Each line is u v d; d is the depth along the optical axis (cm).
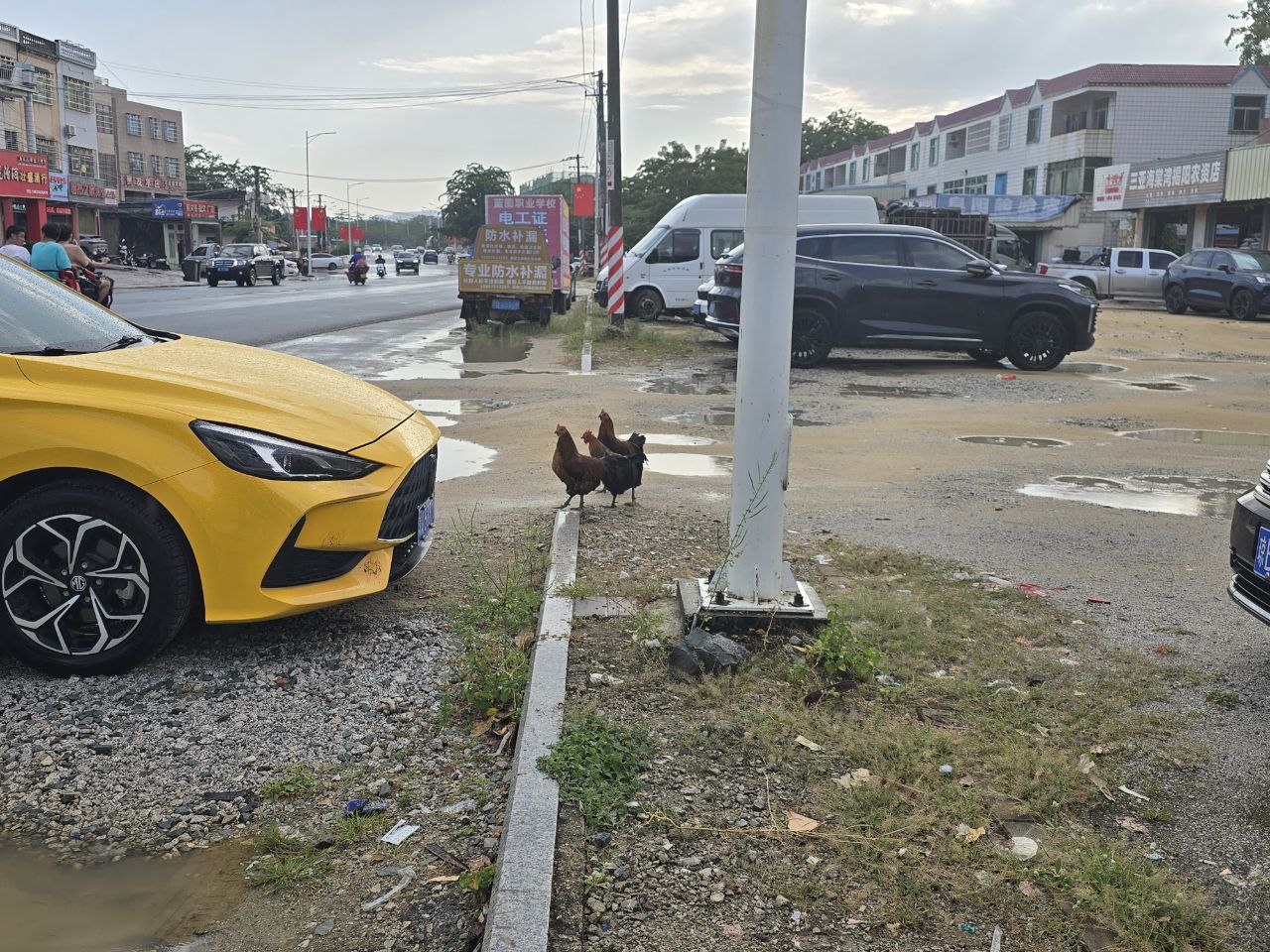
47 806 323
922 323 1529
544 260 2172
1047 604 506
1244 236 3797
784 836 298
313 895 284
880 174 7750
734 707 376
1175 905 269
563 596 477
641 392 1275
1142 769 346
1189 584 549
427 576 534
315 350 1748
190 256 5022
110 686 402
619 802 310
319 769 350
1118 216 4847
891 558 571
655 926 259
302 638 452
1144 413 1180
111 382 405
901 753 344
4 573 398
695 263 2475
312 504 402
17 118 5388
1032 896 274
